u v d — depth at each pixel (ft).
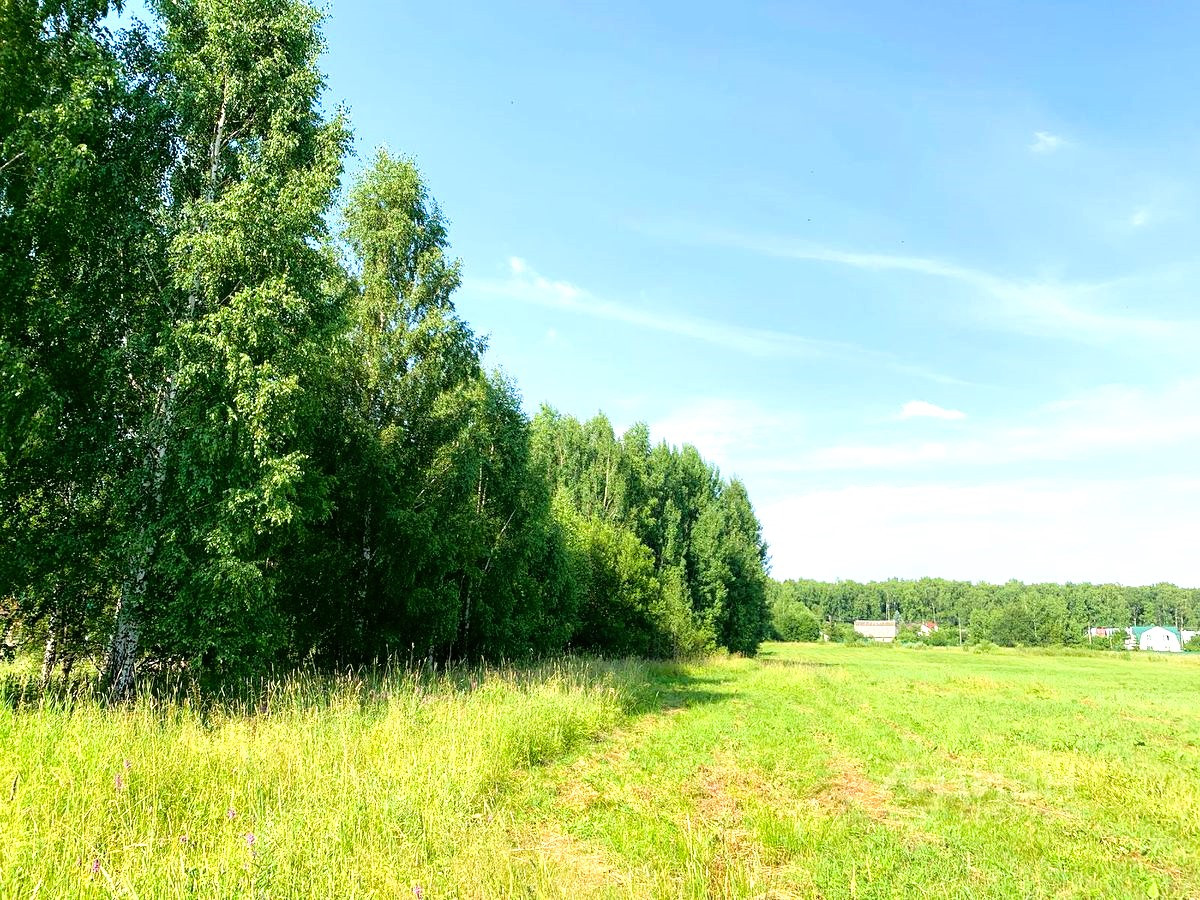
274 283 37.65
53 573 34.06
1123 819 28.76
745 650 170.09
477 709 37.86
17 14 32.91
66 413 35.24
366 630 56.54
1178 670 169.17
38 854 16.28
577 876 19.76
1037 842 25.07
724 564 150.10
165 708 32.14
